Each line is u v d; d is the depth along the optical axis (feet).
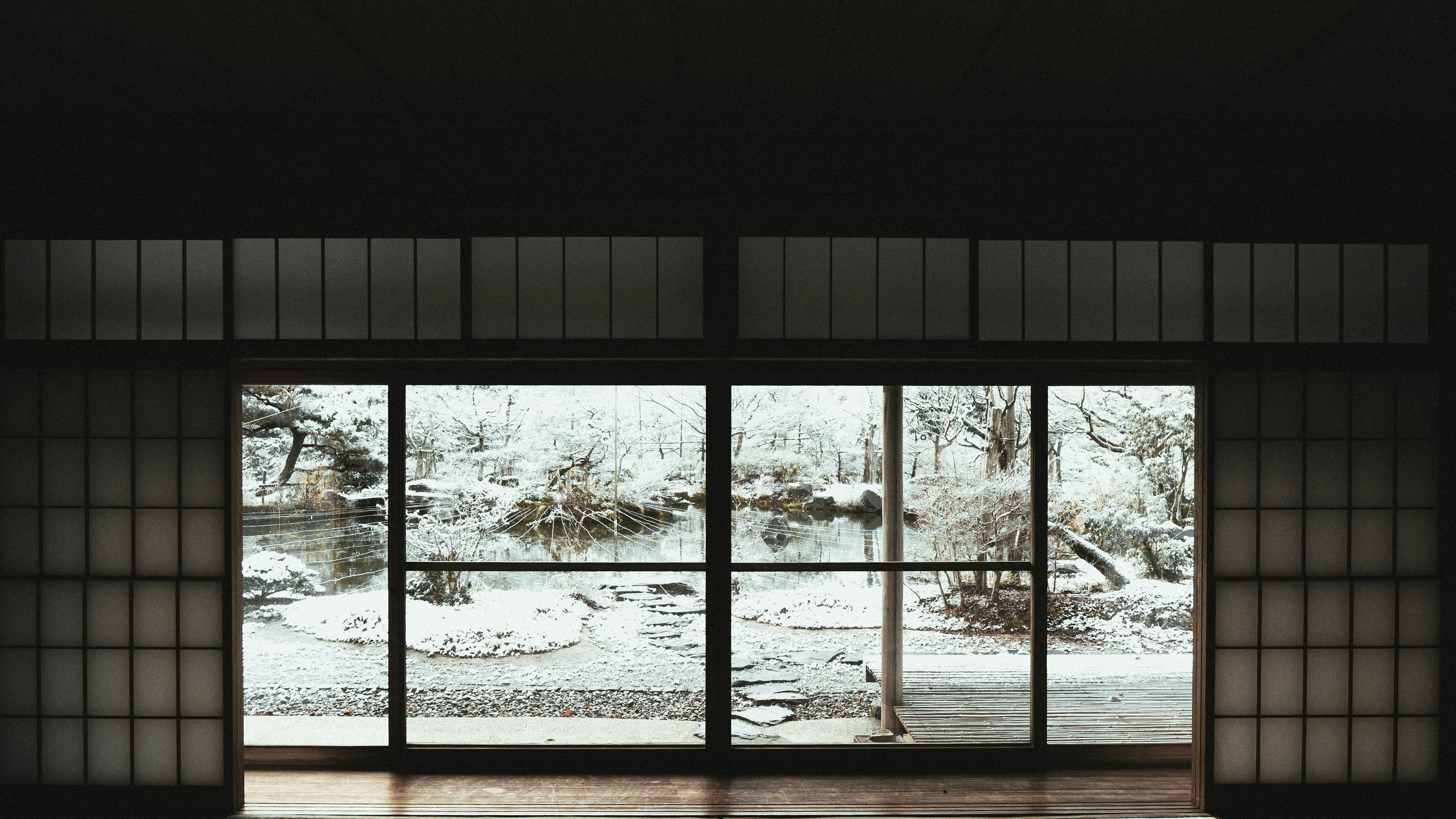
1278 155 9.00
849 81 7.95
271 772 9.63
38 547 8.98
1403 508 9.18
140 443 8.97
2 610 8.96
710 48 7.25
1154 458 18.43
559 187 8.96
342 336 9.23
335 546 11.71
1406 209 9.07
